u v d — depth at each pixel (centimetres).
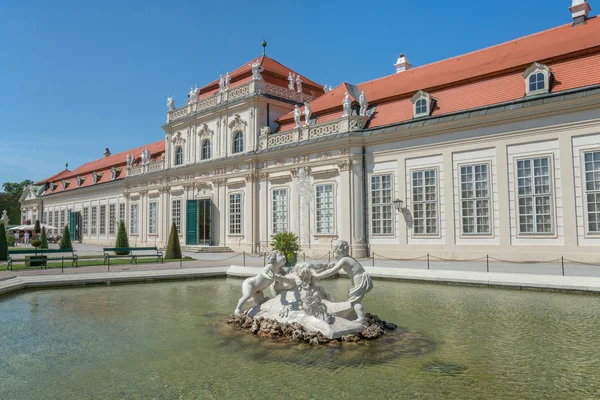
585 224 2188
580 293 1468
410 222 2789
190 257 3197
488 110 2472
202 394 684
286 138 3462
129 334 1049
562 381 721
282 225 3459
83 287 1855
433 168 2708
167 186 4609
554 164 2281
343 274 2005
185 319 1202
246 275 2094
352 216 2994
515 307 1295
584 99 2169
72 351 921
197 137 4291
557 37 2586
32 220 7750
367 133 2969
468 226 2569
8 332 1083
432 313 1227
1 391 711
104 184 5688
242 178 3778
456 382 717
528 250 2350
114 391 704
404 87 3077
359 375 750
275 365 804
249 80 3825
